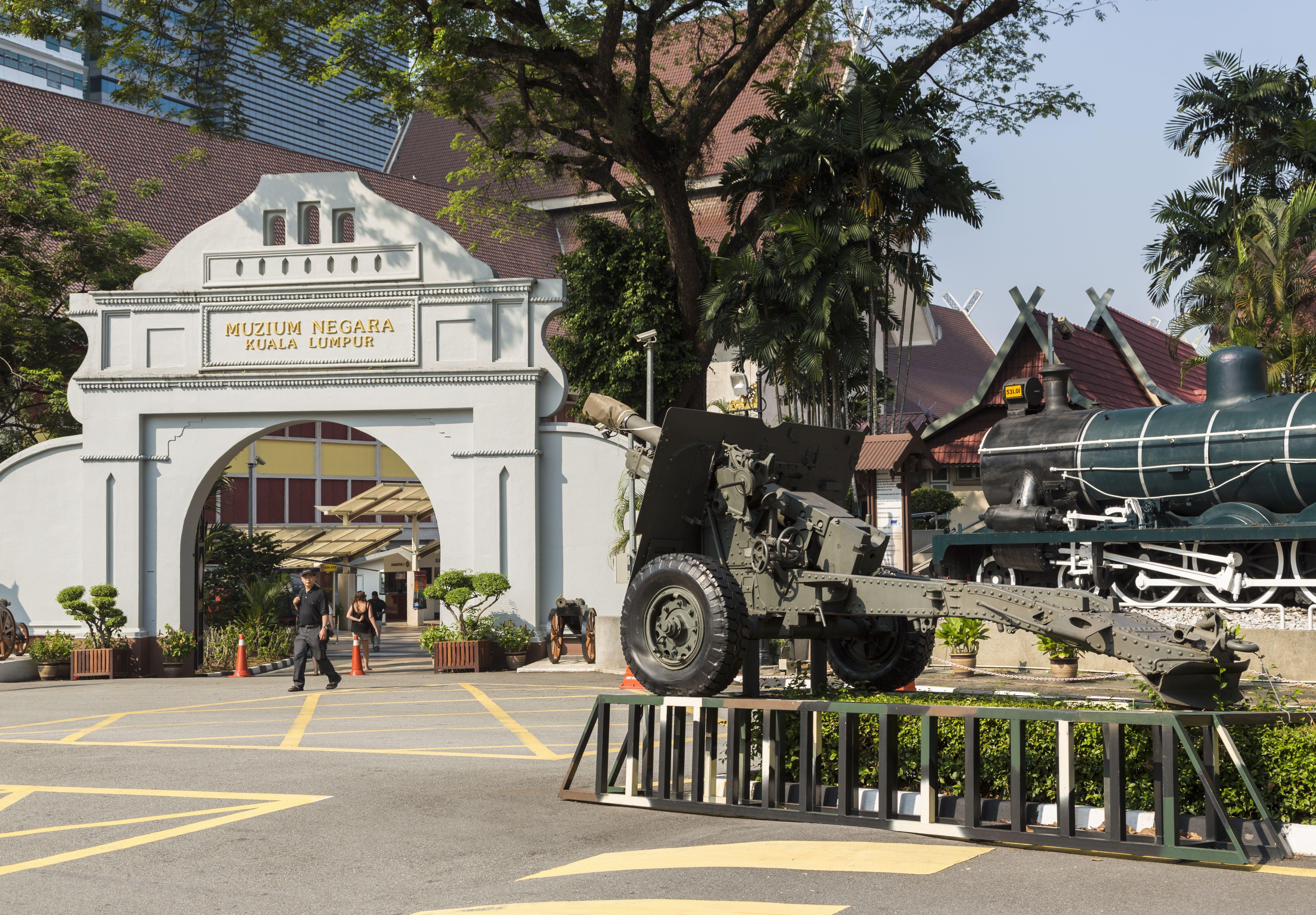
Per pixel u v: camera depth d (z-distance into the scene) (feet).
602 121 88.94
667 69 139.95
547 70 89.10
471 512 80.69
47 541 83.82
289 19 83.71
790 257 83.51
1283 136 105.91
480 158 103.60
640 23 84.89
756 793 28.89
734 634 28.58
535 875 22.68
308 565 151.64
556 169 101.86
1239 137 107.86
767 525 31.27
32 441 103.24
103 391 83.92
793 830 25.94
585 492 80.28
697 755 28.50
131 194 138.62
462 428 81.35
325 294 82.48
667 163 87.15
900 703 26.02
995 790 26.53
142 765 37.17
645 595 30.12
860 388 114.21
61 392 96.43
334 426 176.96
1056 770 25.79
